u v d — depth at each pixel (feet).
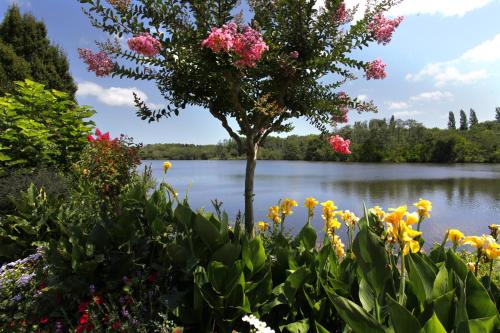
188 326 6.83
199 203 50.37
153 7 9.02
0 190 16.11
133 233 8.73
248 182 10.69
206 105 10.86
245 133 10.66
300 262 7.56
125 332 6.86
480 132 274.16
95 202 13.16
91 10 8.61
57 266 8.24
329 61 9.68
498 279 10.10
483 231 34.17
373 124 330.13
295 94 10.97
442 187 79.61
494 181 95.09
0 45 40.75
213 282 6.64
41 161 20.74
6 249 12.02
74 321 7.91
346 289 6.41
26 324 8.21
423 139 276.21
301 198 57.77
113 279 8.02
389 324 5.41
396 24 9.66
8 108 21.67
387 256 5.02
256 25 9.43
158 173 116.78
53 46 46.32
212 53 8.48
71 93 46.70
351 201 55.93
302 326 6.25
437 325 4.03
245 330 6.64
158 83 10.23
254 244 7.18
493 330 4.01
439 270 5.29
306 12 9.52
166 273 7.83
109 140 13.25
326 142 11.98
